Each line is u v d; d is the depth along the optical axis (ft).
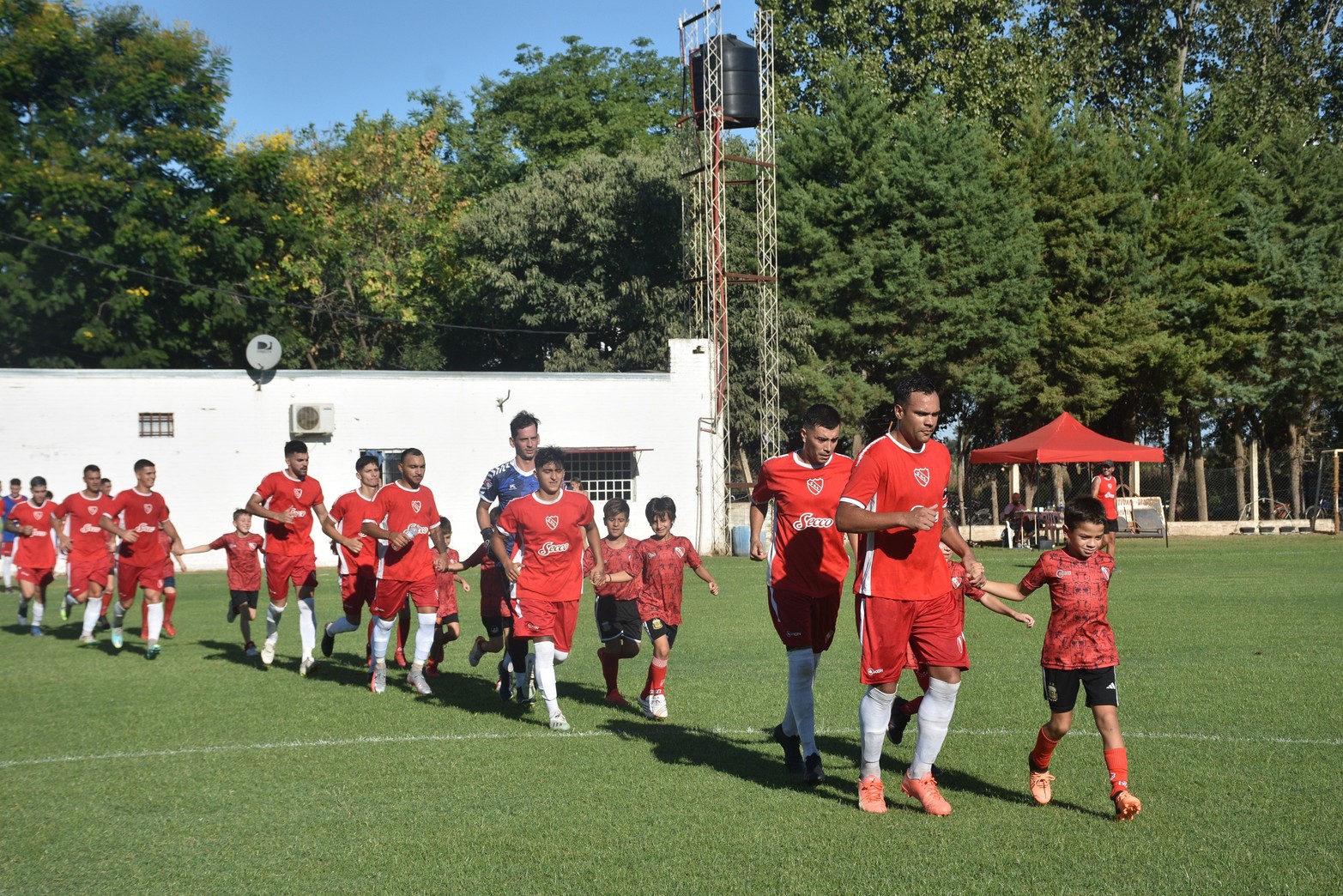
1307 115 136.05
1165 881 15.31
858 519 18.56
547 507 26.53
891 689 19.29
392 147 144.05
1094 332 114.62
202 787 21.33
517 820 18.85
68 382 81.10
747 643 41.93
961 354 116.26
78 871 16.57
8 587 68.74
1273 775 20.79
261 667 37.47
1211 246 121.39
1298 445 122.21
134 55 118.62
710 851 17.03
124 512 38.99
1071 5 144.56
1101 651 18.76
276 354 84.99
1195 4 144.77
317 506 36.35
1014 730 25.30
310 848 17.51
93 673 36.14
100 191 112.47
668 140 126.21
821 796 20.22
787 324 113.60
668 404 96.48
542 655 26.40
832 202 116.26
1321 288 116.26
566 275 123.54
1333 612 47.26
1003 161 121.19
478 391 91.35
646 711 28.19
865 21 140.87
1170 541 105.50
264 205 125.49
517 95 161.48
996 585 20.20
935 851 16.81
